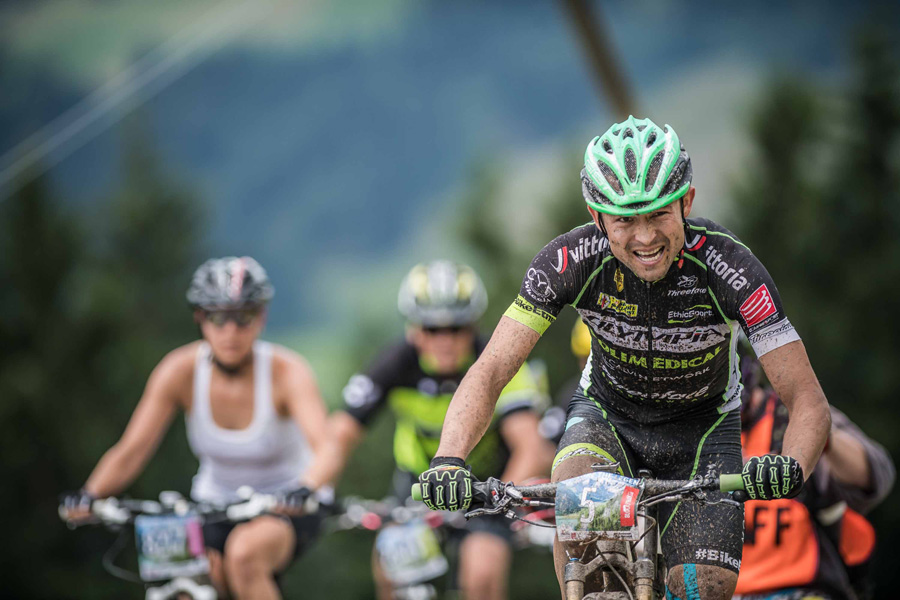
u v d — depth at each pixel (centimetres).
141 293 5050
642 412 1189
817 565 1435
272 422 2003
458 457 1045
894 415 4281
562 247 1137
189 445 4409
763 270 1086
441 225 5350
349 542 4469
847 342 4366
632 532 988
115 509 1834
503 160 5703
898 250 4531
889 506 4119
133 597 4372
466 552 2189
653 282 1105
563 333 4472
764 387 1468
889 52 4784
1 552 4350
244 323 1920
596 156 1053
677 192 1027
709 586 1050
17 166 4725
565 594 1032
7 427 4388
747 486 949
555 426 2336
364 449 4528
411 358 2375
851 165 4706
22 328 4584
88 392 4547
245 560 1841
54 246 4725
